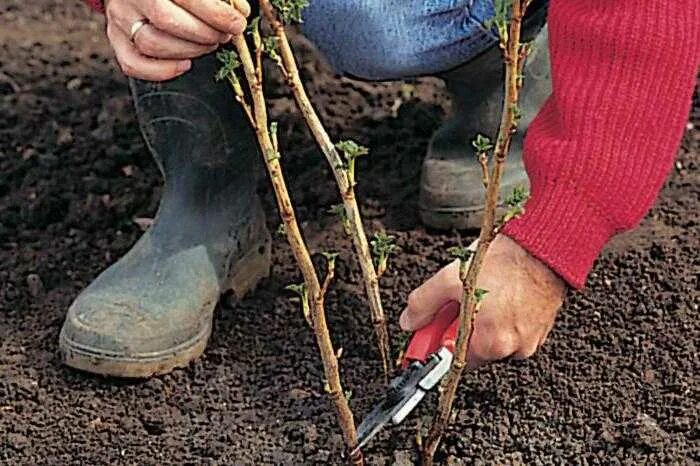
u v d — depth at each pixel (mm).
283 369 2064
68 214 2371
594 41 1778
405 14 2105
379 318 1877
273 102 2621
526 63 2238
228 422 1992
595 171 1755
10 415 2012
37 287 2223
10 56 2811
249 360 2084
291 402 2014
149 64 1798
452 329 1828
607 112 1765
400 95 2652
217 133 2104
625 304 2143
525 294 1784
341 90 2664
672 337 2090
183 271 2086
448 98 2641
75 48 2852
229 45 2053
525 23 2176
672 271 2199
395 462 1907
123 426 1993
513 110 1645
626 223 1774
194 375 2062
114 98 2660
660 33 1759
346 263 2229
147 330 2039
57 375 2068
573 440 1943
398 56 2139
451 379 1787
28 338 2137
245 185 2158
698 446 1932
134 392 2041
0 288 2234
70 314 2062
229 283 2148
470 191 2252
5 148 2529
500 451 1932
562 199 1762
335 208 1801
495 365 2043
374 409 1864
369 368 2055
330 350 1763
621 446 1934
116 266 2117
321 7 2100
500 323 1787
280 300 2180
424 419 1964
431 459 1875
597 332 2100
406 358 1852
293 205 2367
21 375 2068
